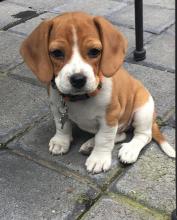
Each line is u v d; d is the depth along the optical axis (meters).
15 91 0.74
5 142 0.62
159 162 0.57
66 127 0.58
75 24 0.48
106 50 0.49
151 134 0.60
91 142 0.58
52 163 0.58
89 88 0.48
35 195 0.53
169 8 1.06
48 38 0.49
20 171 0.57
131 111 0.59
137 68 0.80
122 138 0.61
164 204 0.51
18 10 1.07
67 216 0.50
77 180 0.55
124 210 0.50
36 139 0.62
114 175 0.55
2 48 0.89
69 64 0.48
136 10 0.79
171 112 0.68
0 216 0.50
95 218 0.49
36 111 0.69
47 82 0.50
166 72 0.79
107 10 1.06
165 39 0.91
